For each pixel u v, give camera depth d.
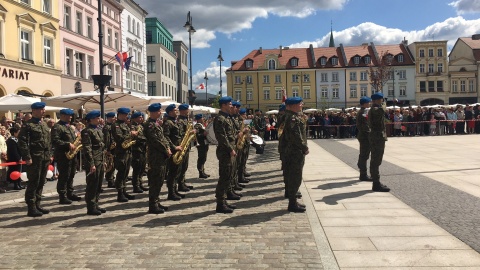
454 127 28.58
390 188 9.17
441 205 7.38
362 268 4.66
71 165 9.34
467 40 72.56
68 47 31.34
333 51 76.12
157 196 7.88
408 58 72.50
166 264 4.99
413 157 14.92
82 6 33.88
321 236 5.88
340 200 8.16
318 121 30.73
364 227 6.25
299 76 74.19
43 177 8.17
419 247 5.26
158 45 62.09
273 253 5.29
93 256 5.36
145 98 17.41
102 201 9.27
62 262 5.17
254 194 9.37
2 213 8.23
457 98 71.19
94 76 14.39
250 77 75.19
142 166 10.52
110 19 40.44
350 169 12.63
